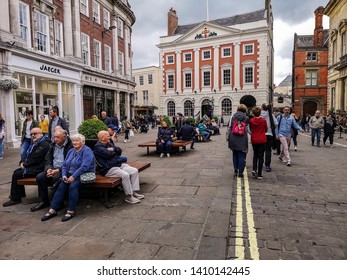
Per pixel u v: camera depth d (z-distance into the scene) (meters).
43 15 17.08
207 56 43.75
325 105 40.59
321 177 7.13
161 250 3.39
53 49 17.92
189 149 13.16
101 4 24.69
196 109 44.69
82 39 21.67
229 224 4.12
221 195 5.47
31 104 15.77
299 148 13.70
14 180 5.26
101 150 5.18
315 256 3.21
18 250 3.46
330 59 29.69
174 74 46.38
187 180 6.83
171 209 4.79
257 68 40.50
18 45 14.40
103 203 5.14
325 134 14.89
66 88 19.64
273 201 5.20
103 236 3.80
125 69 29.67
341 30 26.16
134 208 4.88
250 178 7.03
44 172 5.02
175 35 46.28
